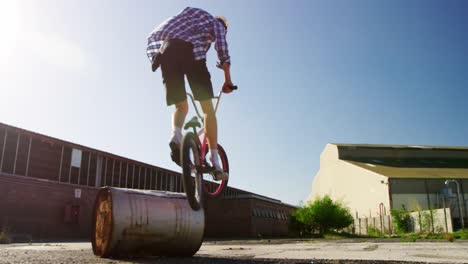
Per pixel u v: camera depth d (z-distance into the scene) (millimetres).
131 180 30562
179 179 36562
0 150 21188
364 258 4184
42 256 4297
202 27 2766
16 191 21156
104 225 4160
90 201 25969
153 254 4469
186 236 4418
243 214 31141
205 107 2721
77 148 25859
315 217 30984
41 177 23234
